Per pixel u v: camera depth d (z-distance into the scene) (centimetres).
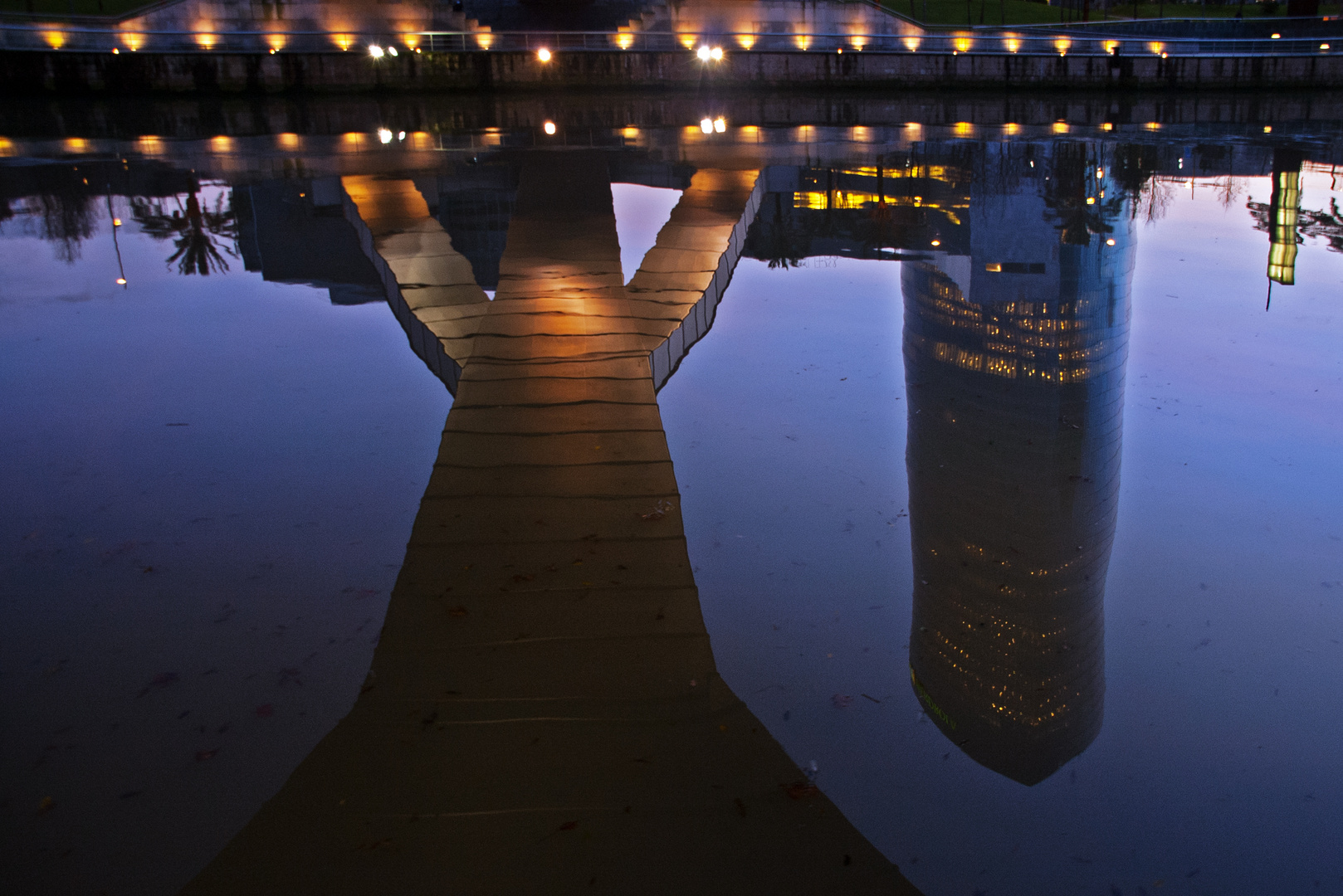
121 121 2409
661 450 547
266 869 271
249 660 381
